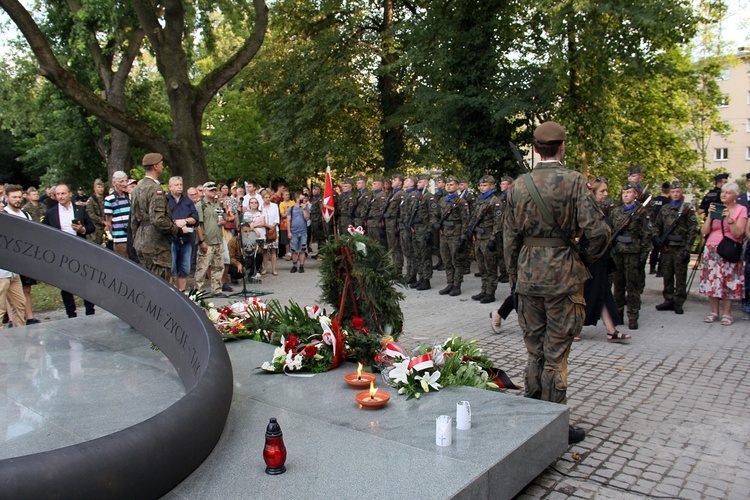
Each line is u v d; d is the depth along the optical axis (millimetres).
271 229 13117
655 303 9547
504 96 14516
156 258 7516
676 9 13633
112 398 4434
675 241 8633
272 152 25891
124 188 9461
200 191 10719
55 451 2574
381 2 21688
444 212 10570
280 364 4836
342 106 20281
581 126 16391
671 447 4184
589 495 3525
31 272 6391
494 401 4070
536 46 15859
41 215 11859
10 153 35875
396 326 5555
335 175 22234
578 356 6504
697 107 20578
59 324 7078
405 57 16297
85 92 13664
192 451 3105
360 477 3010
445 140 15852
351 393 4320
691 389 5391
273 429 3090
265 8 14875
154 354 5688
